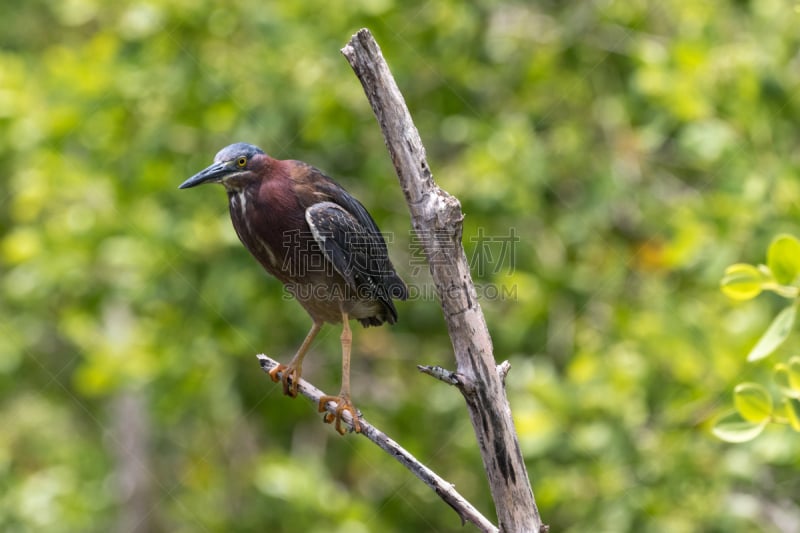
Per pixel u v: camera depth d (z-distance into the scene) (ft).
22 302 48.34
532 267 41.16
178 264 40.63
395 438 42.22
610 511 34.78
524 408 35.99
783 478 37.09
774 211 35.40
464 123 40.96
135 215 40.88
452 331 18.54
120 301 43.96
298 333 42.93
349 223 25.86
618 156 42.27
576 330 40.32
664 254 37.68
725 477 34.60
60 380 57.31
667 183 43.34
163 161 41.27
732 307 35.88
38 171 42.11
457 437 41.27
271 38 39.88
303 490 39.09
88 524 54.13
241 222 26.30
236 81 40.42
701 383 34.40
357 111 40.93
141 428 56.24
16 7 58.85
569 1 44.29
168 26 41.06
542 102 42.73
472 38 42.01
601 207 40.22
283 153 40.42
